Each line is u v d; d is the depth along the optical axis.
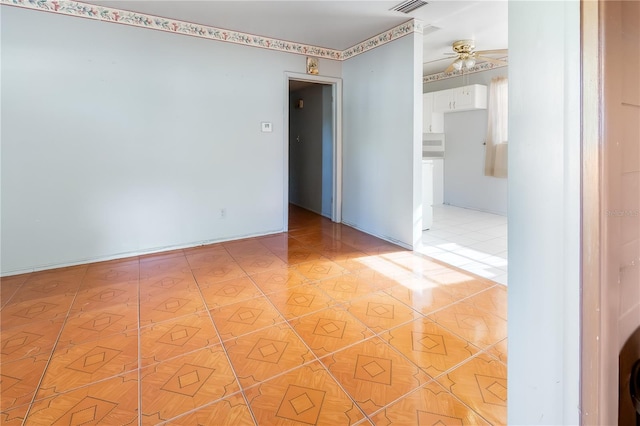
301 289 2.79
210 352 1.94
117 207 3.57
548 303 0.79
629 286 0.80
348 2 3.24
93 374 1.76
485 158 5.78
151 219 3.75
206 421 1.46
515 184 0.84
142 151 3.64
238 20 3.69
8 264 3.14
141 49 3.54
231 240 4.24
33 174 3.19
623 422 0.83
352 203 4.87
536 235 0.80
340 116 4.89
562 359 0.78
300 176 6.52
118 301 2.59
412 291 2.73
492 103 5.57
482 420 1.44
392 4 3.28
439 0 3.20
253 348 1.97
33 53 3.10
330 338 2.07
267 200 4.44
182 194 3.89
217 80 3.96
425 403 1.54
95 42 3.33
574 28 0.70
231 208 4.21
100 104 3.40
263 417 1.48
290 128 6.82
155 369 1.79
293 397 1.59
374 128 4.31
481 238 4.30
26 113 3.12
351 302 2.54
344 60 4.75
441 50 4.79
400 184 3.95
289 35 4.16
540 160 0.78
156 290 2.79
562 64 0.72
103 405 1.55
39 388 1.66
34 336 2.11
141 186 3.67
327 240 4.23
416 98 3.71
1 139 3.05
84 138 3.36
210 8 3.39
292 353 1.92
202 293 2.72
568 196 0.73
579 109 0.70
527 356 0.85
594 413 0.74
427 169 4.73
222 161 4.09
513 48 0.81
